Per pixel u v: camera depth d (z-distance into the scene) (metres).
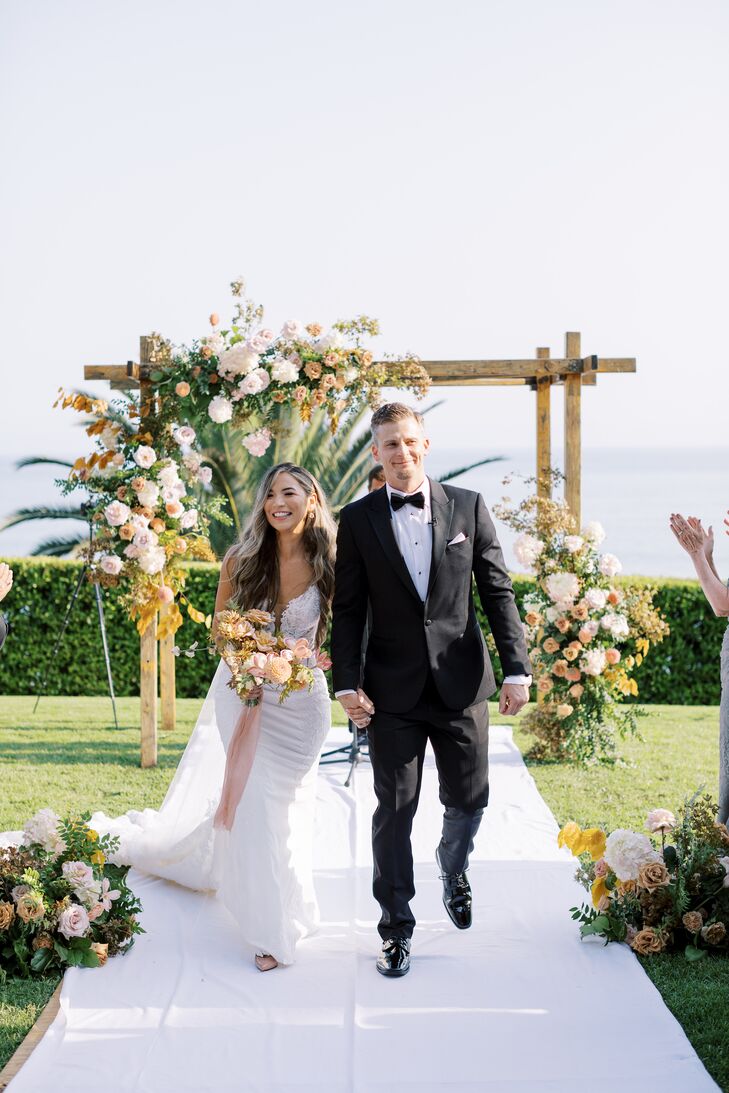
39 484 74.56
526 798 5.52
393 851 3.46
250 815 3.61
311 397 6.08
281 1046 2.98
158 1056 2.93
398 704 3.45
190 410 6.14
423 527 3.53
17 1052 2.94
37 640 10.40
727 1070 2.85
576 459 6.62
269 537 3.90
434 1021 3.13
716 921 3.55
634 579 10.75
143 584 6.14
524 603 6.59
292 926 3.58
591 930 3.66
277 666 3.57
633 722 6.43
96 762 6.57
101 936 3.59
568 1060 2.90
